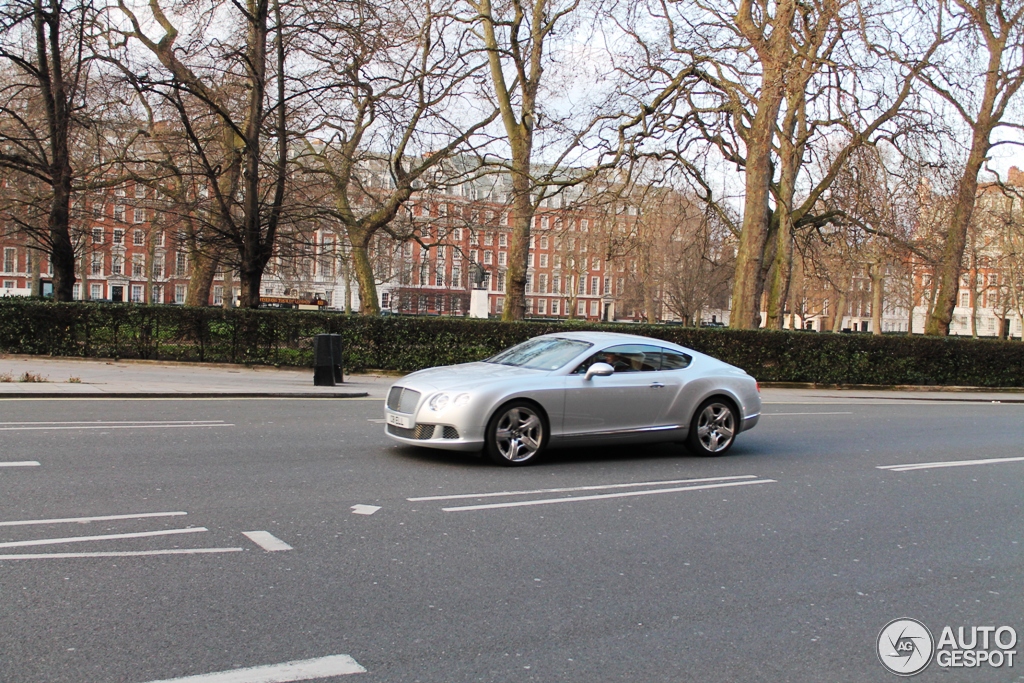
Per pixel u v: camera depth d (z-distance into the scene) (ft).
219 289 275.80
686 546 21.91
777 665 14.65
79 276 235.61
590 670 14.02
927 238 92.27
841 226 97.66
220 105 83.15
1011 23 90.43
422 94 84.48
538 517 24.09
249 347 69.05
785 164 91.91
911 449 41.50
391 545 20.57
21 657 13.38
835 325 223.10
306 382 60.34
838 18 69.67
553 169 80.64
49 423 36.73
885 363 85.81
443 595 17.29
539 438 31.99
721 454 36.63
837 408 63.46
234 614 15.62
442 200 101.35
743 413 36.86
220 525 21.50
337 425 40.14
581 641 15.25
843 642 15.90
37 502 22.89
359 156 95.50
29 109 84.53
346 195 103.91
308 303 231.50
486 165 85.71
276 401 49.80
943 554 22.30
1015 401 81.35
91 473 26.86
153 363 67.41
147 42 82.58
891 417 57.47
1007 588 19.65
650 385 34.37
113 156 96.02
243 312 68.90
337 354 60.08
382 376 69.56
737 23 79.77
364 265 119.24
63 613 15.25
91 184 86.53
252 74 76.38
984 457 39.65
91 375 56.49
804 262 112.06
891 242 87.51
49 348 67.51
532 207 83.20
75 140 86.99
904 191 81.05
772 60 75.31
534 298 324.80
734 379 36.76
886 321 337.93
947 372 88.58
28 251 160.04
